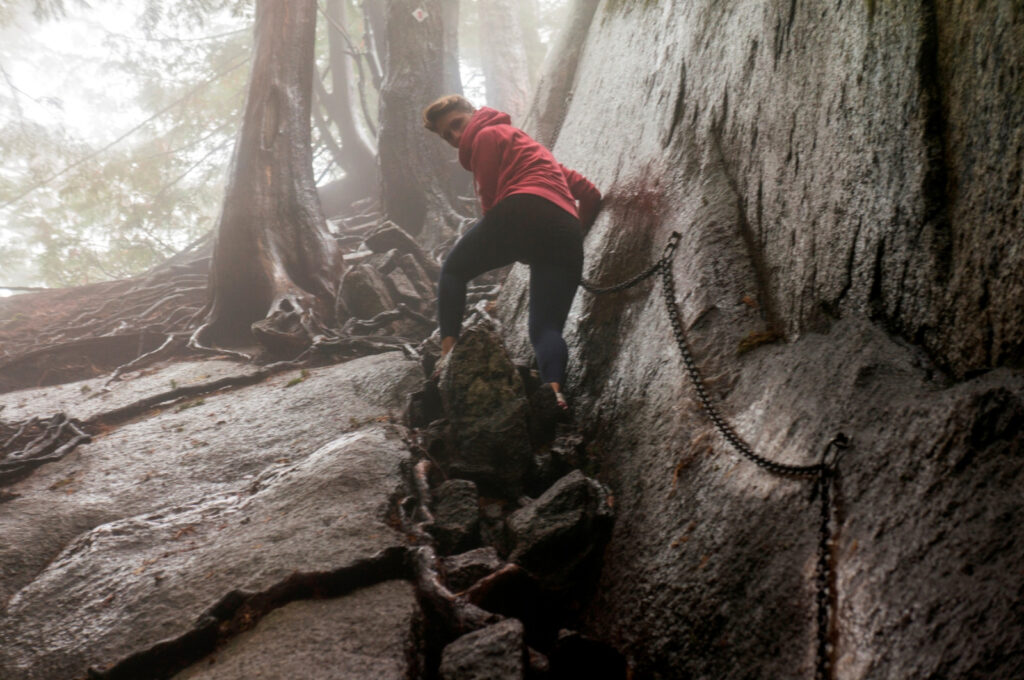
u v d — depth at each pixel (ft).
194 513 10.32
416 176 26.73
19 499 11.32
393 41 27.66
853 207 7.43
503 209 10.69
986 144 5.99
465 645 6.52
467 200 27.04
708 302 9.12
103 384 17.81
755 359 8.12
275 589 7.75
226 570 8.36
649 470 8.53
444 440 10.59
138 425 14.55
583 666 7.00
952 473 5.23
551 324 10.58
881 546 5.33
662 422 8.83
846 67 8.05
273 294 20.63
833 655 5.20
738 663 6.01
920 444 5.57
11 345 23.81
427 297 20.52
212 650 7.42
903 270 6.65
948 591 4.73
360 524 8.77
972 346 5.82
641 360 9.95
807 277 8.01
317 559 8.11
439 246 23.82
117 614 8.13
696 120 11.68
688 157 11.43
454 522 8.98
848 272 7.34
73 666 7.54
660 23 15.21
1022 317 5.38
